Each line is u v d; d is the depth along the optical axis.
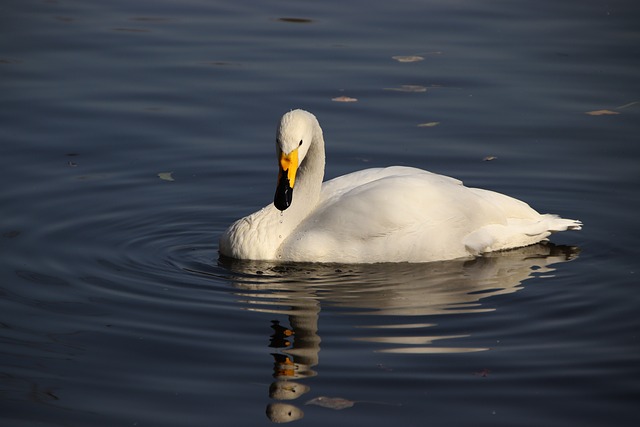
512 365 11.77
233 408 10.91
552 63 22.27
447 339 12.43
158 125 19.72
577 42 23.45
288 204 14.38
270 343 12.30
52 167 17.98
